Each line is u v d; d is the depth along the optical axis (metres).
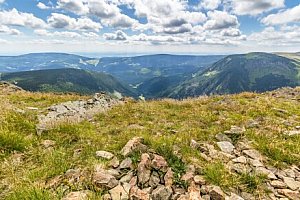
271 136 2.68
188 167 1.86
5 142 2.16
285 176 1.98
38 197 1.40
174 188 1.63
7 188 1.60
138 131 2.72
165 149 2.03
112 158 1.98
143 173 1.69
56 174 1.75
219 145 2.39
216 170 1.81
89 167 1.79
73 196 1.44
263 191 1.72
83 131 2.65
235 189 1.71
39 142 2.33
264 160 2.18
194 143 2.29
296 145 2.46
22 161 1.97
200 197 1.51
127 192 1.53
